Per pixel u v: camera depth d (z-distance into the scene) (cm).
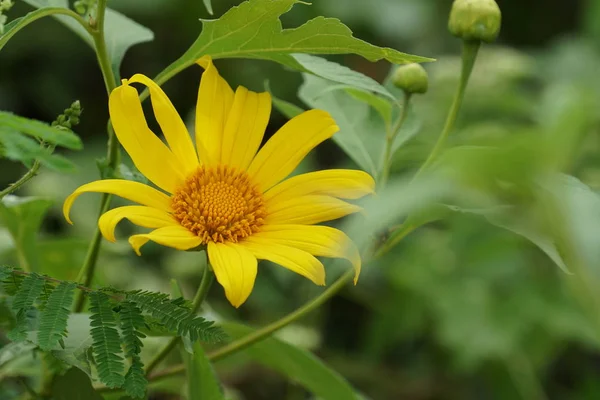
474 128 103
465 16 79
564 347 119
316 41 76
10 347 79
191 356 78
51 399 81
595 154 105
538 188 67
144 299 73
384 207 67
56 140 70
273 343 83
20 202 84
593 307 67
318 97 83
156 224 74
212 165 77
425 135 95
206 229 76
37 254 86
